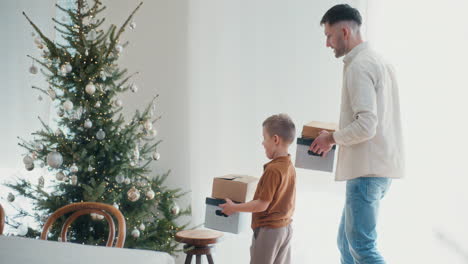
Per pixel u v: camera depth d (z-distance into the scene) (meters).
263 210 1.72
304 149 1.86
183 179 2.93
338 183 2.63
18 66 3.23
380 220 2.52
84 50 2.22
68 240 2.22
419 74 2.45
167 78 2.97
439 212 2.41
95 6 2.33
